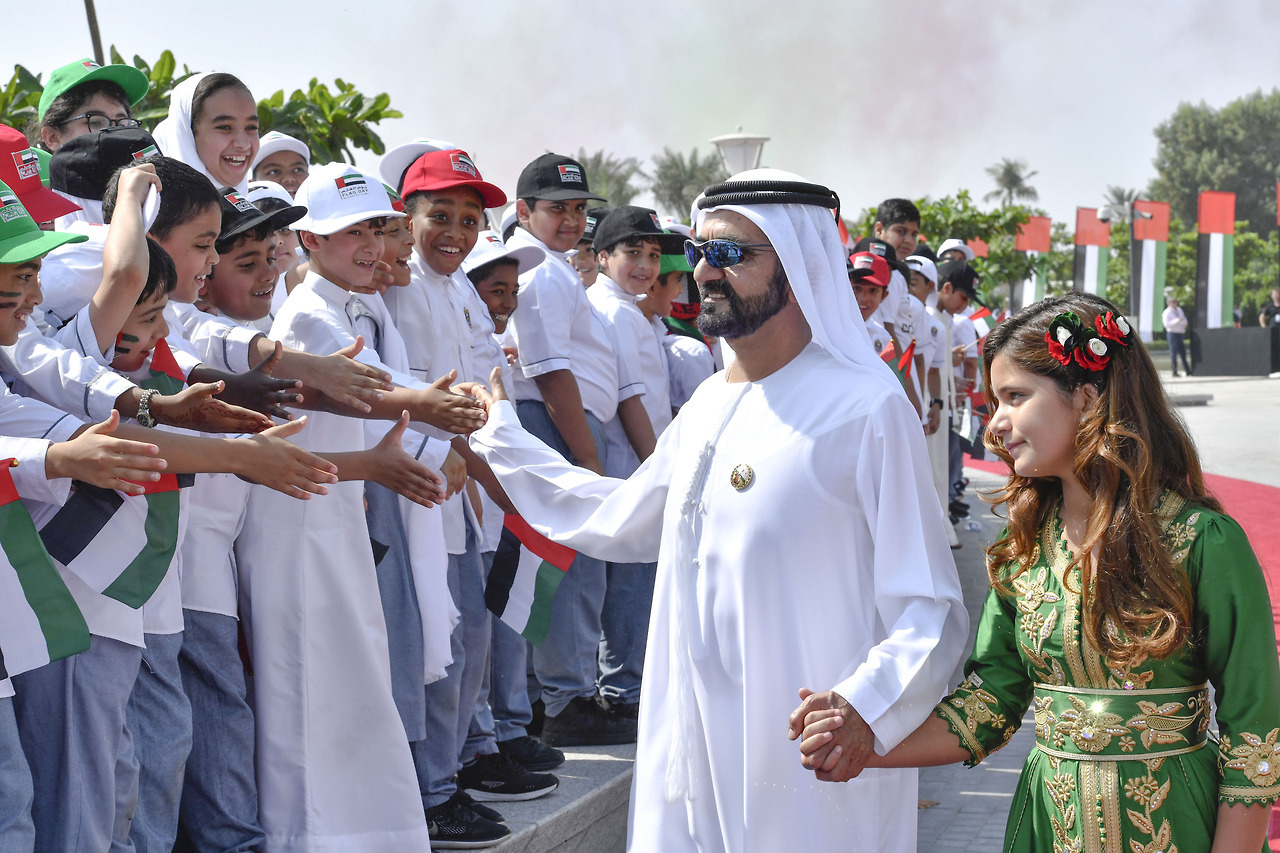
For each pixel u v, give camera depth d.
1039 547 2.49
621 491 3.13
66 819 2.63
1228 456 14.63
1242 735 2.25
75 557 2.61
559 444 4.82
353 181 3.72
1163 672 2.32
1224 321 30.34
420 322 4.16
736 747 2.75
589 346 4.97
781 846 2.69
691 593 2.83
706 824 2.82
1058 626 2.41
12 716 2.47
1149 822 2.31
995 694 2.58
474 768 4.16
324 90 8.04
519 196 5.11
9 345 2.67
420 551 3.68
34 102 7.15
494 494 3.73
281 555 3.30
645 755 2.92
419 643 3.65
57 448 2.38
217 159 4.53
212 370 3.04
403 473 3.18
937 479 9.20
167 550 2.74
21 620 2.38
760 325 2.82
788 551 2.69
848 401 2.72
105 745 2.68
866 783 2.68
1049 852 2.45
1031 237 27.50
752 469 2.74
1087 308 2.42
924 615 2.58
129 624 2.74
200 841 3.20
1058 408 2.42
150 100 7.46
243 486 3.25
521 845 3.81
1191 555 2.30
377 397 3.19
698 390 3.07
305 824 3.29
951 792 5.11
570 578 4.74
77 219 3.44
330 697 3.35
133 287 2.72
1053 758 2.44
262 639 3.30
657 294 5.70
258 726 3.31
